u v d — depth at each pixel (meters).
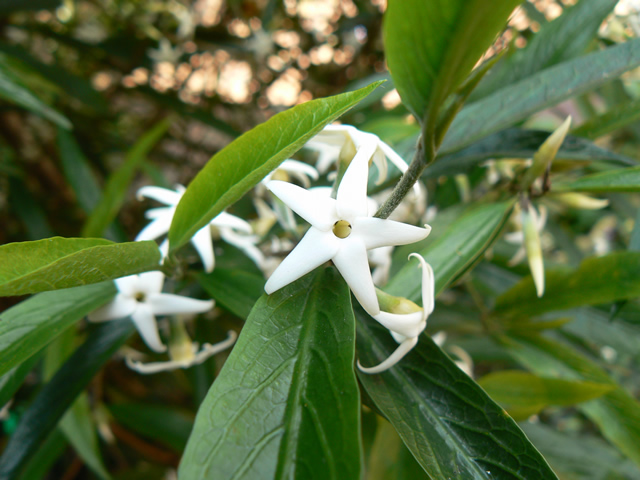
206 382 0.18
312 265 0.08
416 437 0.08
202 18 0.35
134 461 0.28
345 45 0.33
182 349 0.13
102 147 0.31
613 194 0.21
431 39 0.06
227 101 0.34
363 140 0.10
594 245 0.30
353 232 0.08
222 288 0.11
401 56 0.06
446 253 0.11
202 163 0.35
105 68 0.32
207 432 0.06
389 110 0.21
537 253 0.12
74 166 0.21
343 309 0.08
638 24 0.18
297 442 0.06
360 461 0.06
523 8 0.20
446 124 0.07
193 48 0.32
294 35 0.34
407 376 0.09
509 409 0.13
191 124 0.38
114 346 0.12
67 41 0.28
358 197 0.08
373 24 0.31
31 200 0.23
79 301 0.11
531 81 0.13
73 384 0.12
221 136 0.39
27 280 0.07
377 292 0.09
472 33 0.06
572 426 0.30
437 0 0.06
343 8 0.33
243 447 0.06
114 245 0.07
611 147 0.25
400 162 0.10
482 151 0.14
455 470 0.08
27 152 0.31
